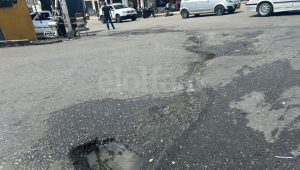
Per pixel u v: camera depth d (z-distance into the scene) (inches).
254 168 68.0
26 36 426.0
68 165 76.6
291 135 80.1
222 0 526.3
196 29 340.5
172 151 79.0
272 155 72.4
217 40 243.9
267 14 382.0
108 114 106.7
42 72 183.3
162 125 95.0
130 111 108.3
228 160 72.1
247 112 97.6
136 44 273.7
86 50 265.1
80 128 96.5
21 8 411.5
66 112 111.3
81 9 506.0
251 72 140.0
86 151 84.3
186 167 71.1
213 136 84.6
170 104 112.7
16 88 150.1
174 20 570.9
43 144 87.6
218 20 423.2
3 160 79.2
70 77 165.2
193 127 91.7
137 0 1005.2
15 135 94.2
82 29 434.3
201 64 170.7
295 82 117.7
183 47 232.4
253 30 266.8
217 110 102.6
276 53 168.6
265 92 112.5
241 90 118.6
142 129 93.4
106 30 522.9
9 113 114.6
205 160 73.1
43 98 130.7
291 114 91.8
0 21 392.5
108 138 89.6
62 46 324.2
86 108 114.2
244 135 83.1
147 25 520.7
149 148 82.0
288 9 359.3
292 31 229.0
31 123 103.3
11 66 211.6
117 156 80.0
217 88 125.2
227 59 172.6
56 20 434.3
